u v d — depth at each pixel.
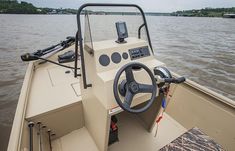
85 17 1.06
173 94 1.69
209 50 10.13
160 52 9.55
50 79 1.84
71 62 2.28
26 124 1.16
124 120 1.76
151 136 1.59
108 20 1.15
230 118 1.24
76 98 1.49
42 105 1.37
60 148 1.39
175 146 0.91
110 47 1.04
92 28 1.11
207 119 1.42
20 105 1.25
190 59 8.46
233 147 1.26
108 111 0.96
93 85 1.08
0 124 4.93
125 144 1.50
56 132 1.45
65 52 2.50
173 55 9.08
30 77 1.73
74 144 1.43
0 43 11.11
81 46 1.04
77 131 1.56
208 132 1.44
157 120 1.49
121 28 1.15
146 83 1.09
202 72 6.93
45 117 1.31
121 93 0.96
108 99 0.95
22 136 0.96
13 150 0.79
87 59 1.12
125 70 0.92
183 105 1.63
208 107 1.39
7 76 7.33
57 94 1.55
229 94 5.32
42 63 2.23
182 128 1.67
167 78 1.04
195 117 1.54
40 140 1.18
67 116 1.45
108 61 1.02
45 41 11.29
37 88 1.64
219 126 1.33
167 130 1.65
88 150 1.38
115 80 0.88
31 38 12.38
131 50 1.12
